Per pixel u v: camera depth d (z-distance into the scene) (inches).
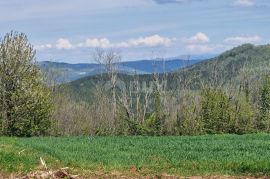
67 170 818.8
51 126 2364.7
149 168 922.1
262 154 1147.9
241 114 3080.7
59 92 2997.0
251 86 3427.7
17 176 747.4
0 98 2076.8
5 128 2081.7
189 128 2940.5
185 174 854.5
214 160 1024.2
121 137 1903.3
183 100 3031.5
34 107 2108.8
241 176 832.3
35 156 960.9
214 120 3041.3
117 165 938.7
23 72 2113.7
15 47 2107.5
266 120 3139.8
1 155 869.8
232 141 1631.4
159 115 2930.6
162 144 1493.6
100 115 2979.8
